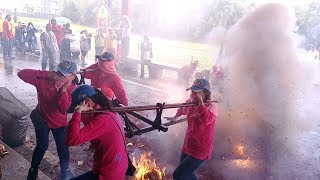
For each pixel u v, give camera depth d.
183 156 4.96
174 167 6.23
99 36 16.16
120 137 3.58
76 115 3.38
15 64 15.73
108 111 3.57
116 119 3.62
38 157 5.09
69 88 5.02
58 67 4.86
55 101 4.96
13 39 18.83
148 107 4.10
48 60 16.09
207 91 4.65
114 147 3.51
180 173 4.83
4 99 6.62
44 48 14.44
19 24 18.80
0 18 17.58
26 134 7.09
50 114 5.04
